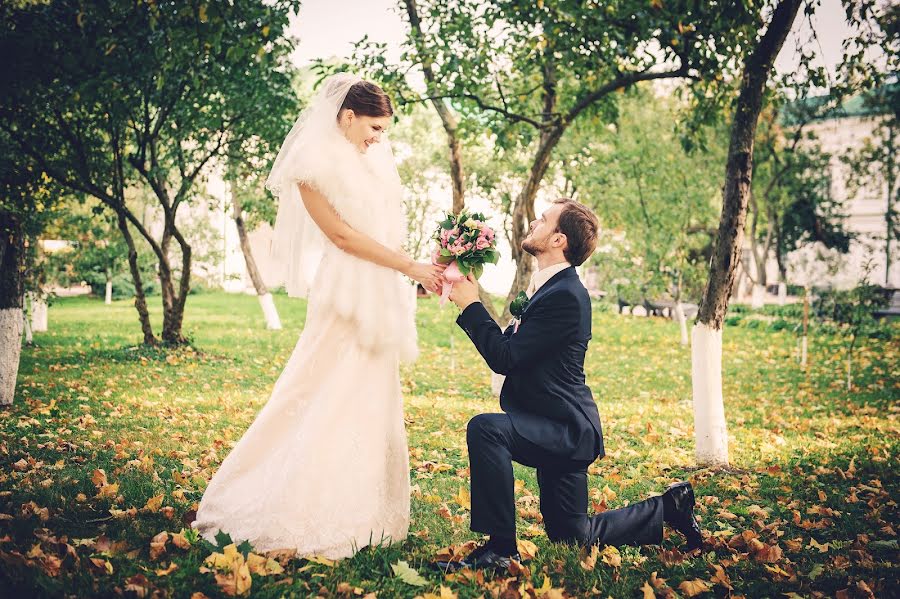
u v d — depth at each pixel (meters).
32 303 16.16
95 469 4.52
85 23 7.97
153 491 4.11
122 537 3.29
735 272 6.26
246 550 2.98
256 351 13.47
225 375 10.45
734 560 3.64
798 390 11.17
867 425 8.41
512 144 9.31
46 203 12.00
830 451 6.94
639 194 16.77
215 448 5.64
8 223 7.20
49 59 8.18
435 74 9.20
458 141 9.71
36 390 8.32
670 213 16.73
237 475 3.28
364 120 3.32
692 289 17.11
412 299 3.49
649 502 3.62
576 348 3.24
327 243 3.33
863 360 14.43
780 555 3.71
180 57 7.71
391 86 8.77
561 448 3.16
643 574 3.37
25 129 10.45
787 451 6.93
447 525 3.88
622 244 17.70
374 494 3.28
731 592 3.23
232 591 2.73
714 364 6.25
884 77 7.41
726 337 18.78
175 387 9.16
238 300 28.52
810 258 31.23
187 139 12.67
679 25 7.24
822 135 30.11
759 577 3.46
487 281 21.19
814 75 7.30
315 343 3.30
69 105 8.93
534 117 9.98
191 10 6.61
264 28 7.27
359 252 3.24
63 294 30.20
